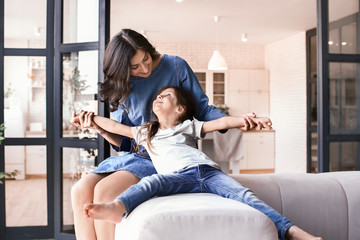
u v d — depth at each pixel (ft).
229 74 28.66
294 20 21.88
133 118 6.24
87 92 10.46
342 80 11.53
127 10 19.65
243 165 27.68
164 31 25.07
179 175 4.92
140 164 5.64
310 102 23.98
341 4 11.53
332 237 5.84
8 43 11.15
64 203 10.80
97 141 10.21
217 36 26.78
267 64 29.84
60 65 10.81
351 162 11.60
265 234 3.59
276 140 27.89
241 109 28.76
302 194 5.88
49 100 11.19
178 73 6.23
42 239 11.16
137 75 6.04
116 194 5.09
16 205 11.12
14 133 11.07
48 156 11.11
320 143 11.43
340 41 11.50
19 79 11.16
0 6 11.10
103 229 4.95
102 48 10.15
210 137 16.47
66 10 10.78
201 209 3.65
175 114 5.83
